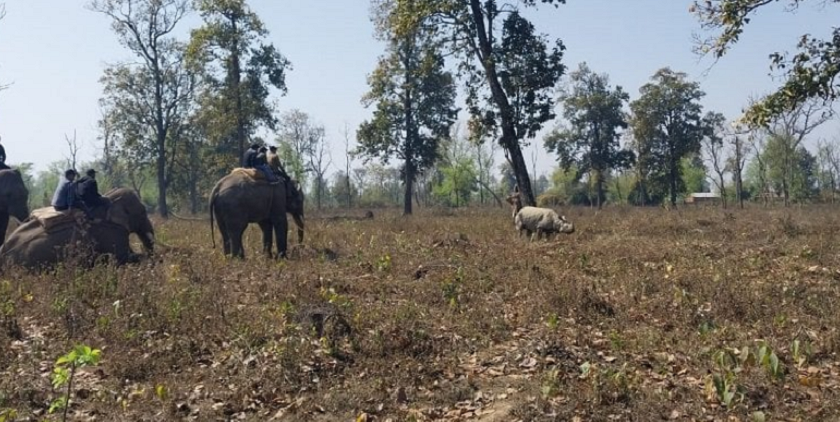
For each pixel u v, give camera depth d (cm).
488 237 2022
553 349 864
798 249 1562
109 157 6200
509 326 980
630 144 7162
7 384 754
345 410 729
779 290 1108
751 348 859
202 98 4700
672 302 1062
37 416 705
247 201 1519
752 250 1588
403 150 4712
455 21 2761
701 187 10100
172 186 6850
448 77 4609
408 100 4650
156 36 4550
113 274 1141
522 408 705
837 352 853
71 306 972
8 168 1641
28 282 1187
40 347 873
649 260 1479
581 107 7138
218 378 794
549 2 2695
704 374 795
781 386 749
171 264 1345
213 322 945
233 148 6247
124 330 909
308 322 924
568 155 7288
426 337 900
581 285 1134
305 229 2364
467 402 742
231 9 4262
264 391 763
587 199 8156
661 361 845
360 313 961
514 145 2778
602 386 732
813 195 7494
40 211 1408
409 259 1465
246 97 4412
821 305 1027
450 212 4684
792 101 1115
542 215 1898
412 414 704
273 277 1249
